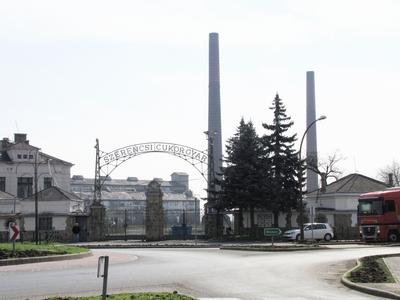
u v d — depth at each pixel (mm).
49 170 77312
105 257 11219
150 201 60969
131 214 78688
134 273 21781
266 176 59750
